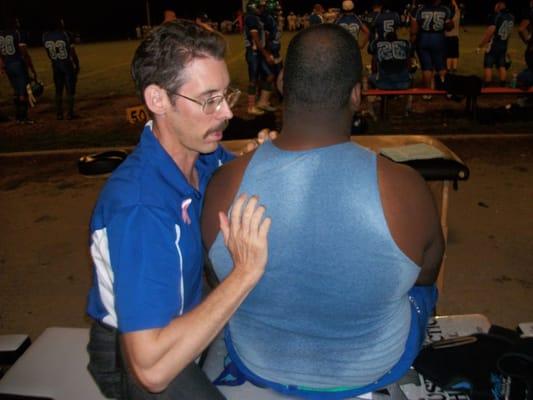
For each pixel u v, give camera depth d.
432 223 1.16
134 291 1.20
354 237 1.11
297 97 1.12
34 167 6.77
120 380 1.53
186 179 1.38
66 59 9.10
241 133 7.71
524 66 13.56
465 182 5.49
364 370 1.32
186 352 1.17
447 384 1.76
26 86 9.14
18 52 8.91
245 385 1.53
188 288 1.38
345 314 1.22
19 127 9.01
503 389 1.62
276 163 1.14
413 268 1.16
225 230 1.19
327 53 1.09
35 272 4.15
